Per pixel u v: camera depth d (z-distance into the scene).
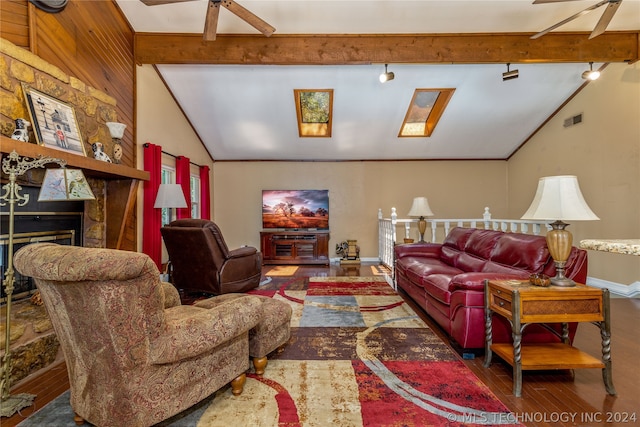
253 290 4.20
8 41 2.10
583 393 1.82
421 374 2.03
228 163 6.80
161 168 4.33
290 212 6.67
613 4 2.62
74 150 2.51
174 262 3.83
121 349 1.31
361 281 4.75
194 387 1.55
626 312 3.27
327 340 2.57
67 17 2.73
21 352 2.03
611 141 4.29
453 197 6.76
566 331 2.20
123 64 3.61
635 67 3.97
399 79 4.57
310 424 1.55
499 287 2.01
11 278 1.79
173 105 4.91
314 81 4.60
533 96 4.93
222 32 3.80
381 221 6.46
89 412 1.45
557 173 5.30
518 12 3.50
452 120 5.48
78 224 2.89
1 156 1.84
